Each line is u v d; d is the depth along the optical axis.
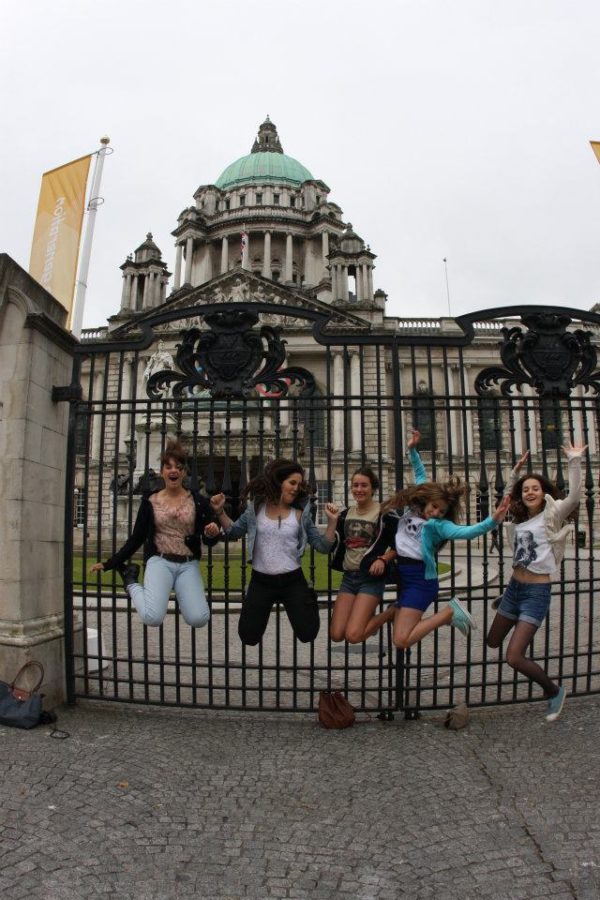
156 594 5.45
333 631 5.69
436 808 4.01
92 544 23.33
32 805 4.00
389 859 3.43
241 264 64.19
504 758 4.83
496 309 6.55
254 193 78.44
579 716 5.82
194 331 6.40
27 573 5.96
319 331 6.38
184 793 4.23
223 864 3.38
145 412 6.33
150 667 8.03
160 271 60.31
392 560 5.67
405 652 5.85
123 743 5.14
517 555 5.75
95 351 6.54
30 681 5.72
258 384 6.33
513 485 6.03
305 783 4.40
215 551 21.89
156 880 3.22
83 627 6.13
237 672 7.88
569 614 12.42
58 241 12.41
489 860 3.41
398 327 48.56
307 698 6.78
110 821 3.82
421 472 6.17
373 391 44.44
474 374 47.03
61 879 3.21
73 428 6.39
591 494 6.05
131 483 6.18
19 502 5.91
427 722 5.75
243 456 6.16
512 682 5.95
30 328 6.12
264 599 5.56
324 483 40.44
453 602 5.64
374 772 4.59
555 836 3.65
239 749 5.05
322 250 72.19
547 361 6.48
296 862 3.40
